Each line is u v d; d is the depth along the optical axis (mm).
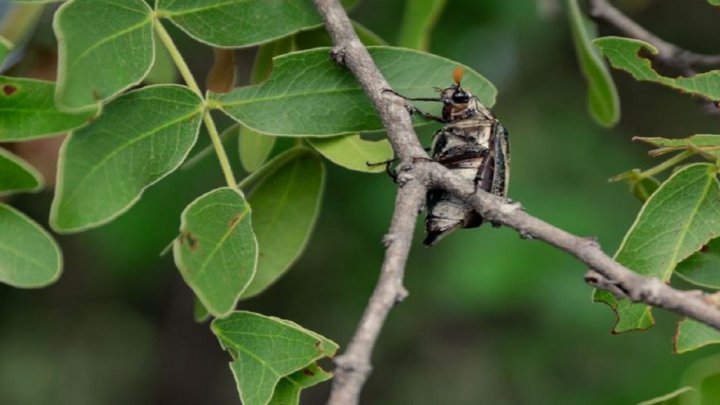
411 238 518
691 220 539
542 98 1045
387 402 1105
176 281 1159
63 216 511
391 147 547
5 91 514
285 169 557
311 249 1062
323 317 1088
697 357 1008
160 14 534
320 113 542
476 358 1086
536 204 983
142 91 525
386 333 1105
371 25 958
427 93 548
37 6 579
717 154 538
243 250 520
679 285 896
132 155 521
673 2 1094
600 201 998
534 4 971
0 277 511
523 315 1085
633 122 1119
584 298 915
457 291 915
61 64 503
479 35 982
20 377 1111
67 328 1134
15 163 515
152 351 1176
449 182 525
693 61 604
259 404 519
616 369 1029
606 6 610
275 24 546
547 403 1046
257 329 523
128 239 943
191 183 930
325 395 1260
